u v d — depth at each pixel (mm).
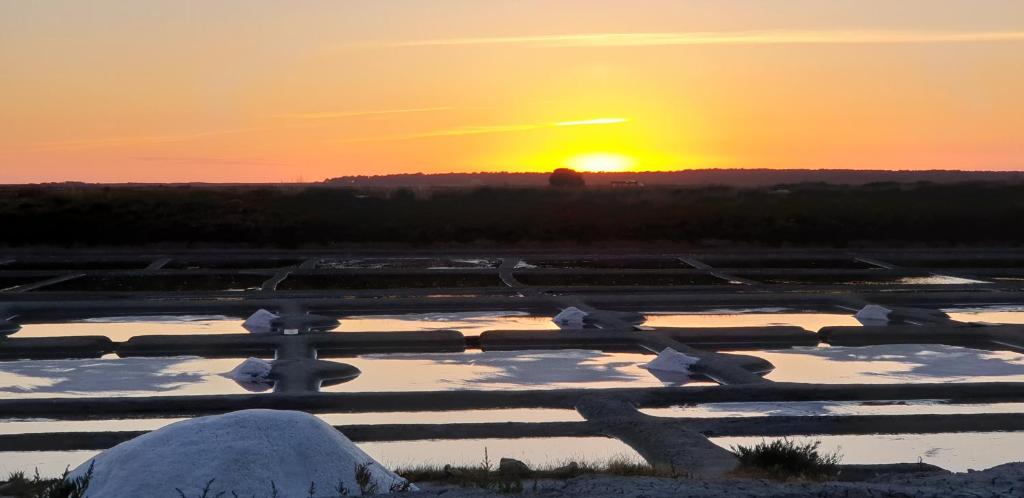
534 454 15070
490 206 68812
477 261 46406
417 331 25766
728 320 29516
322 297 32938
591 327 28062
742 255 49562
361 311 30719
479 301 31453
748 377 20469
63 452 15078
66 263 44719
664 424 16469
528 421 17172
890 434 16531
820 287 36094
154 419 17391
